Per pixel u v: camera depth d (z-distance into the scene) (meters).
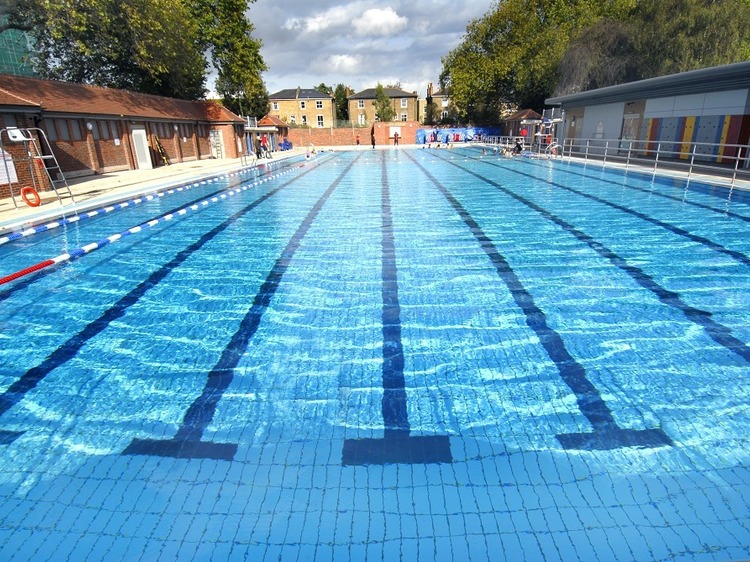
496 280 5.84
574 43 30.36
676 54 24.72
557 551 2.12
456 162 23.42
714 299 5.07
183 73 27.42
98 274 6.41
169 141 24.36
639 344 4.11
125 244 8.02
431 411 3.25
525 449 2.83
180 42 24.52
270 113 60.28
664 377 3.58
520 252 7.04
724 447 2.80
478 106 46.25
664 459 2.71
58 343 4.41
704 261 6.39
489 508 2.38
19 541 2.22
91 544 2.21
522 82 38.50
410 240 7.93
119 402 3.44
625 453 2.77
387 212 10.53
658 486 2.50
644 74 26.44
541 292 5.40
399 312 4.95
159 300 5.44
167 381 3.72
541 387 3.51
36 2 17.44
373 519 2.32
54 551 2.17
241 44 33.94
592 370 3.72
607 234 7.99
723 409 3.17
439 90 67.19
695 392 3.38
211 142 29.50
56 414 3.30
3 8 17.45
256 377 3.75
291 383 3.65
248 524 2.30
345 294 5.51
